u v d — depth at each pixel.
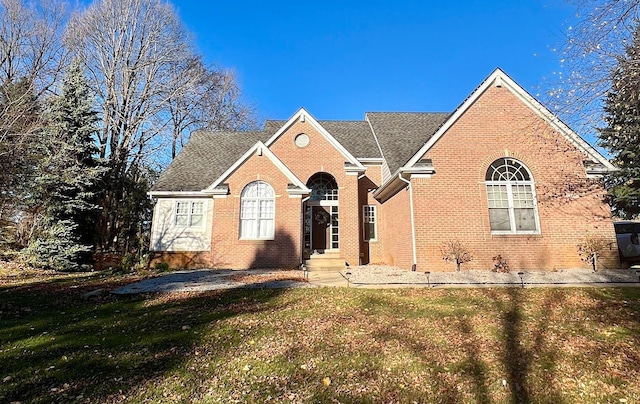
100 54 26.70
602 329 6.59
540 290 9.93
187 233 17.56
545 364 5.11
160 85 29.02
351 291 10.22
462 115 14.02
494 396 4.26
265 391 4.40
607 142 14.23
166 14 29.00
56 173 18.44
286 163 18.66
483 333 6.47
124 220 24.61
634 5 6.44
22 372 4.93
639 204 14.62
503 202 13.48
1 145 15.98
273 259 16.11
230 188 16.64
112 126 26.50
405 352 5.61
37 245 17.41
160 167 31.39
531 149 13.73
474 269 12.81
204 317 7.79
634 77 6.94
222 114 37.69
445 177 13.47
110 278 14.07
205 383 4.61
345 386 4.53
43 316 8.12
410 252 13.71
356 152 20.16
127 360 5.37
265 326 7.09
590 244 12.73
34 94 19.62
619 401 4.14
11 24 23.11
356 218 17.81
